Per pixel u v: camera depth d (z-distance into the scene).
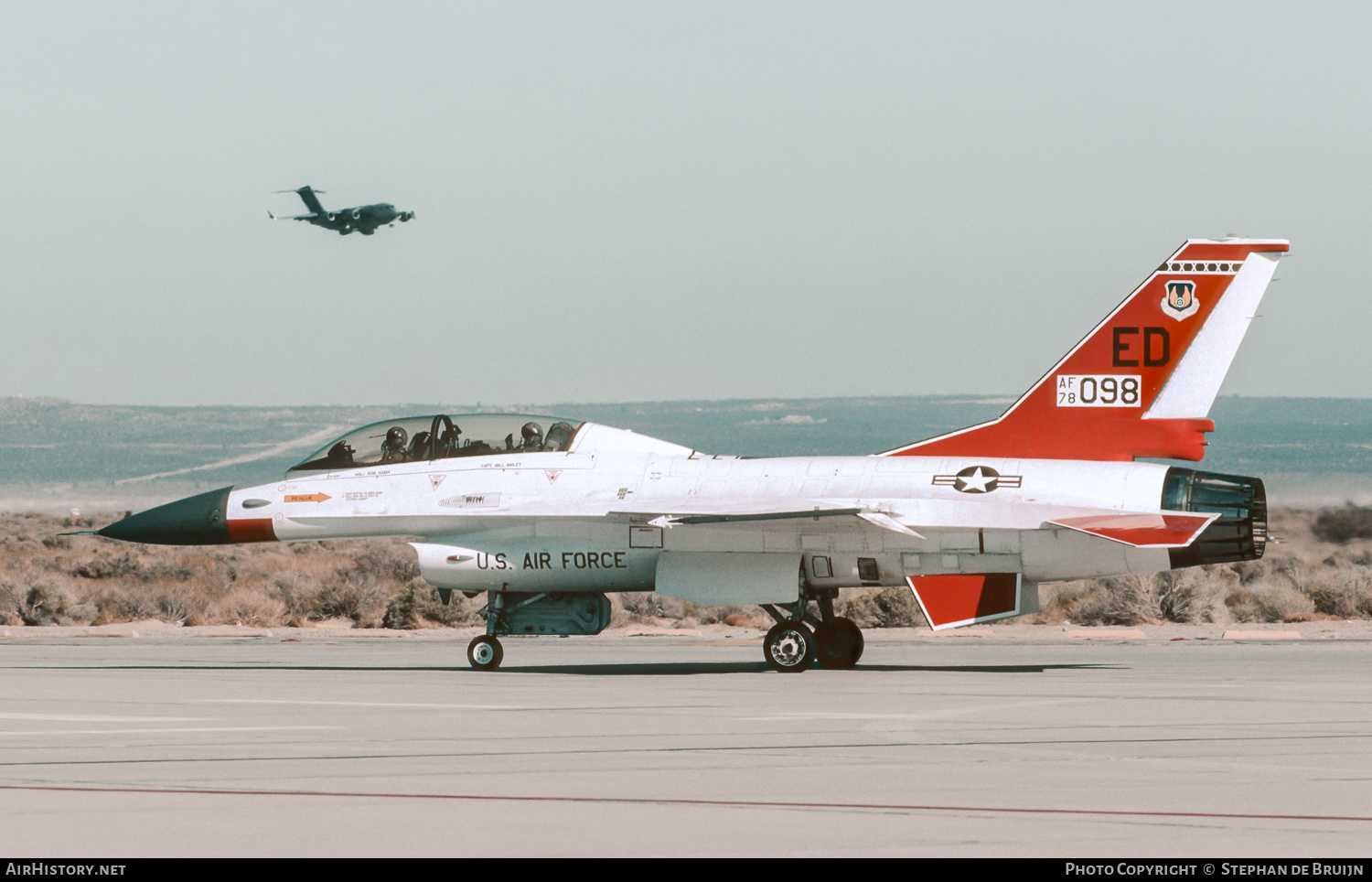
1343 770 39.78
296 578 192.12
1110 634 113.12
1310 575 180.50
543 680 71.81
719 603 77.31
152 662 87.56
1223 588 144.25
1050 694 61.62
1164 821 32.84
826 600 80.56
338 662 87.06
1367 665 79.12
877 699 59.84
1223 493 75.25
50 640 114.56
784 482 79.12
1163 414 77.44
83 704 59.12
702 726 50.34
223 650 100.75
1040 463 77.75
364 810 34.25
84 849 30.14
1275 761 41.50
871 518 73.19
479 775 39.31
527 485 81.56
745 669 79.94
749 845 30.41
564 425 84.31
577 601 81.25
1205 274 77.44
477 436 84.44
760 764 41.19
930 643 104.06
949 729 49.06
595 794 36.28
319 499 83.75
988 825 32.34
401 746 45.25
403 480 83.19
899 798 35.69
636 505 79.56
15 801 35.38
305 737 47.41
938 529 75.88
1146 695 61.12
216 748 44.69
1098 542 75.19
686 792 36.53
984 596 75.81
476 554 80.50
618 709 56.12
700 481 80.25
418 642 111.00
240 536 85.00
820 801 35.38
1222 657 86.62
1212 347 77.25
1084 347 78.25
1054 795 36.00
